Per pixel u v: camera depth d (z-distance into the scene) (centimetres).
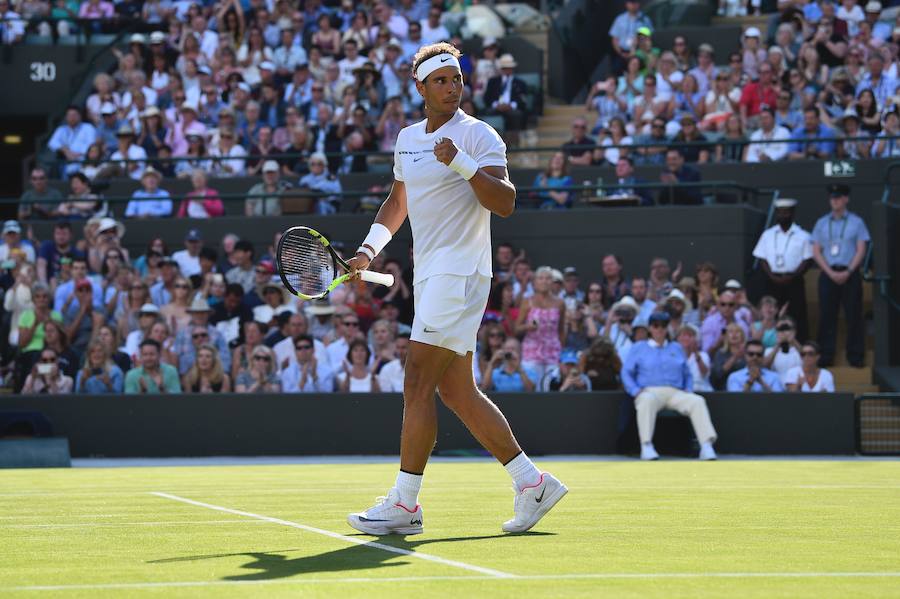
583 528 679
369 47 2547
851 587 458
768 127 2202
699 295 1859
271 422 1684
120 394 1688
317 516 768
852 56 2291
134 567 522
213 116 2459
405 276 1998
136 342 1798
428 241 655
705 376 1694
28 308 1906
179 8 2744
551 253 2094
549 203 2145
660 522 714
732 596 436
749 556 552
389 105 2331
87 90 2659
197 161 2367
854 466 1369
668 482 1101
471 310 654
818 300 2056
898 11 2514
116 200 2138
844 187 1945
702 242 2034
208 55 2561
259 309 1836
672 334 1730
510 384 1700
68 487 1070
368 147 2320
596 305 1809
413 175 659
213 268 1972
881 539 623
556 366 1755
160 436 1686
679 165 2108
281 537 640
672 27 2683
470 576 486
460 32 2688
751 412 1644
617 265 1898
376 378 1716
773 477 1176
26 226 2203
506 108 2478
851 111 2186
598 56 2978
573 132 2289
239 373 1739
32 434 1662
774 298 1934
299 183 2238
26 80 2781
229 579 483
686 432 1620
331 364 1745
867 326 2111
